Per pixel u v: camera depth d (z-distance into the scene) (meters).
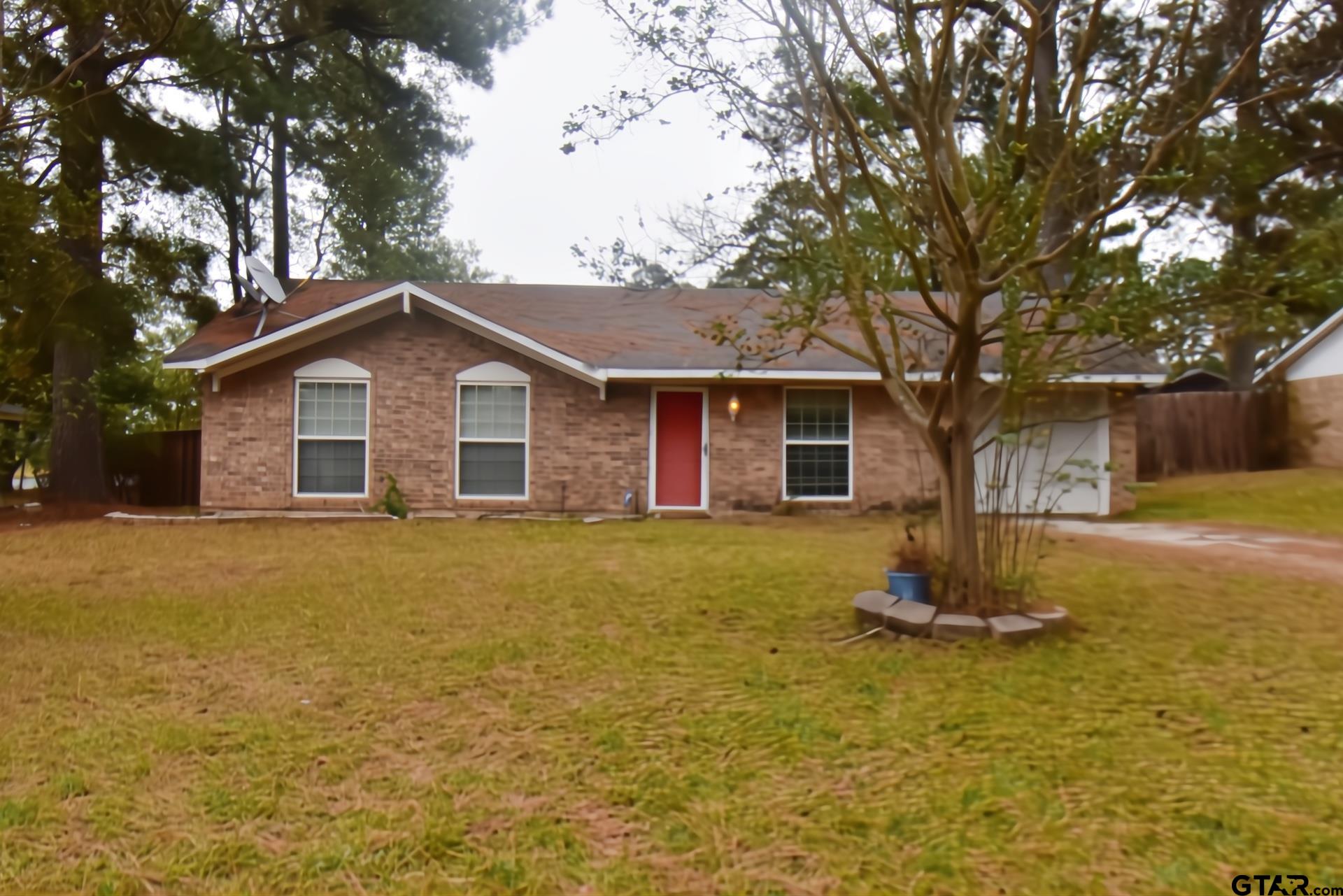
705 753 4.96
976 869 3.82
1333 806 4.15
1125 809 4.20
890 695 5.63
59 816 4.41
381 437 15.05
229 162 18.06
